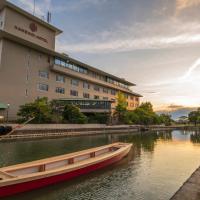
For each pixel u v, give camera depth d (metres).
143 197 10.25
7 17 39.09
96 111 51.91
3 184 8.85
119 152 16.55
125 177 13.20
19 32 40.88
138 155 20.52
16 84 39.84
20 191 9.54
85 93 57.34
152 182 12.34
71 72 50.69
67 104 44.53
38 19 43.53
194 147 27.00
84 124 45.03
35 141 28.53
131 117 62.94
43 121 37.25
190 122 117.56
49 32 47.03
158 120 80.06
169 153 21.97
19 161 17.09
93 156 15.54
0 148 22.31
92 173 13.50
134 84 81.56
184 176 13.55
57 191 10.91
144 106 78.56
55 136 35.09
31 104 36.44
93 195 10.49
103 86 64.94
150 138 39.03
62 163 12.85
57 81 48.69
